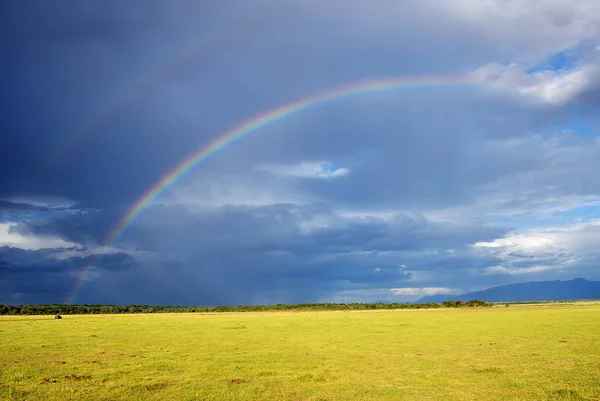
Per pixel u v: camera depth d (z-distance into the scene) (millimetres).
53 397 22438
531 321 78688
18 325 83062
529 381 26094
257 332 64000
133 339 53531
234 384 25797
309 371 30141
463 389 24109
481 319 89312
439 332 59375
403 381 26359
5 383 25859
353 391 23781
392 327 70375
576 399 21797
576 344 43219
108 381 26719
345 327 72312
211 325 81938
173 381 26688
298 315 134875
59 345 46625
